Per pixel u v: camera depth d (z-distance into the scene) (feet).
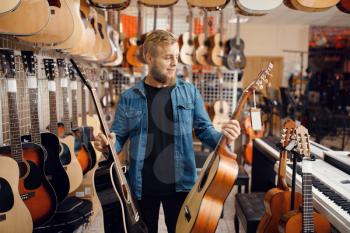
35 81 6.10
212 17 18.39
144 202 5.75
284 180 6.49
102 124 5.45
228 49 15.14
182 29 20.25
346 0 6.66
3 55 5.13
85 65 11.39
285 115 22.53
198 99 5.93
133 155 5.75
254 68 31.01
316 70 32.35
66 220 6.64
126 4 7.47
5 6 4.34
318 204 5.69
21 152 5.38
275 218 6.09
